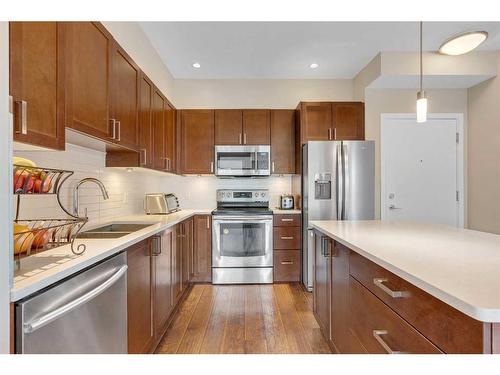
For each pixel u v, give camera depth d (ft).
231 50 11.29
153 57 11.04
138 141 8.01
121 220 8.79
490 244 5.09
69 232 4.60
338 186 11.66
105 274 4.65
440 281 3.12
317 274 8.13
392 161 12.92
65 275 3.58
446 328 2.94
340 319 6.22
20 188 3.64
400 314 3.82
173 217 9.86
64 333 3.60
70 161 6.84
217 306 10.02
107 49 6.15
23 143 3.76
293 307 9.93
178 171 13.19
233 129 13.34
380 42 10.71
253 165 13.17
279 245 12.44
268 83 14.21
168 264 8.37
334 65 12.69
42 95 4.07
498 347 2.49
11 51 3.47
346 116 12.76
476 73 11.50
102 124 5.93
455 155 13.03
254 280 12.39
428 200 12.99
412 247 4.85
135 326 5.84
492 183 11.83
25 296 2.98
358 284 5.25
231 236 12.39
